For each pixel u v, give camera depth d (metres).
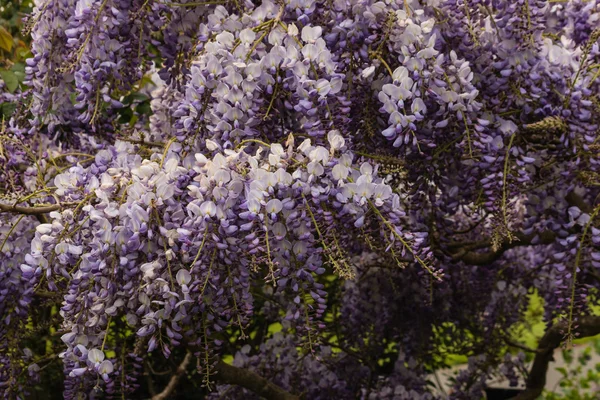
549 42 2.40
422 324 3.19
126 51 2.38
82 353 2.18
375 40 2.32
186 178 2.17
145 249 2.16
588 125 2.37
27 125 2.62
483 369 3.19
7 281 2.40
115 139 2.49
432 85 2.29
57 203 2.25
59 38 2.41
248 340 3.22
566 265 2.44
